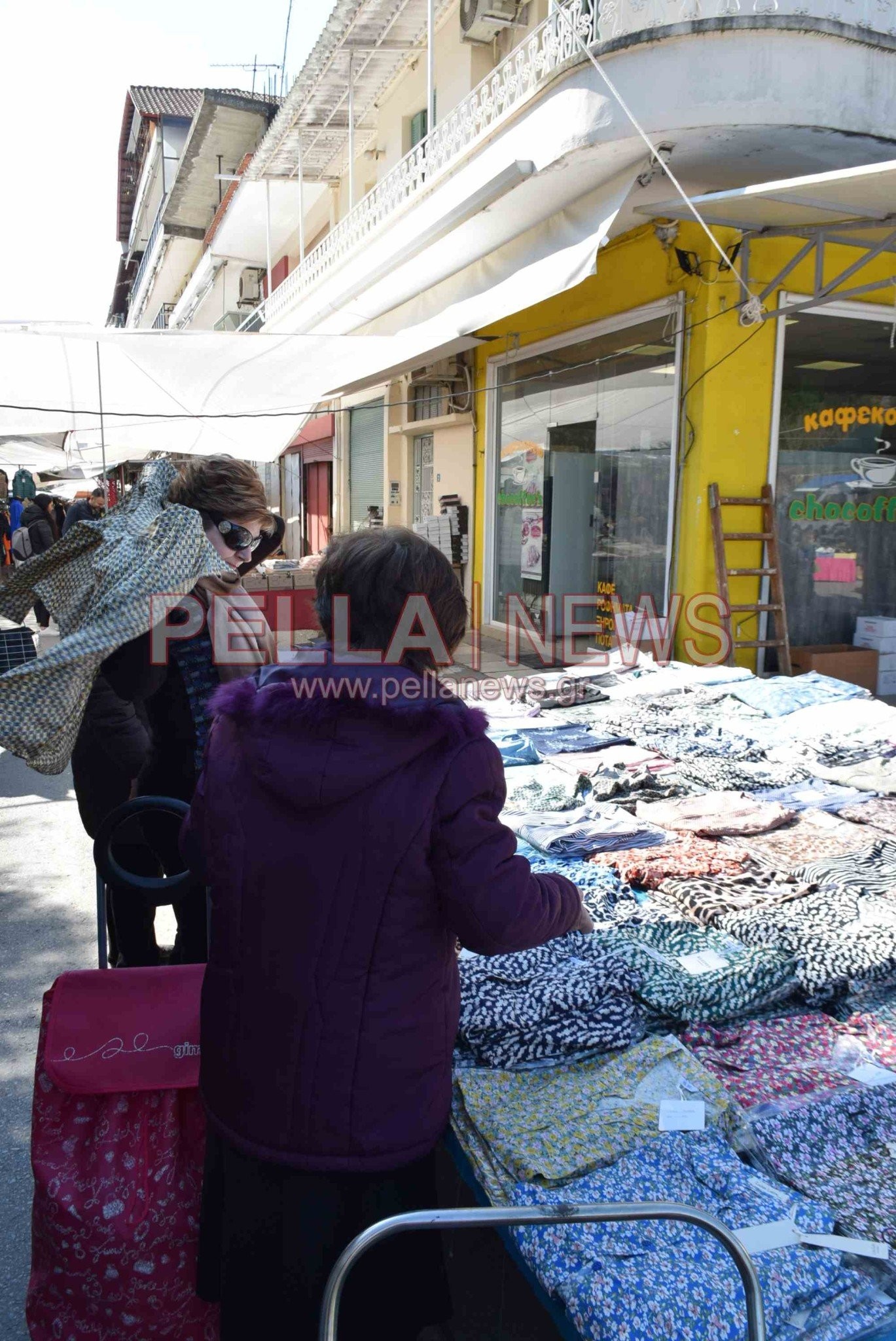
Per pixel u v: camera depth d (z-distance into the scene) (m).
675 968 2.31
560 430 8.99
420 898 1.39
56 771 2.03
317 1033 1.39
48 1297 1.70
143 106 25.44
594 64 5.34
